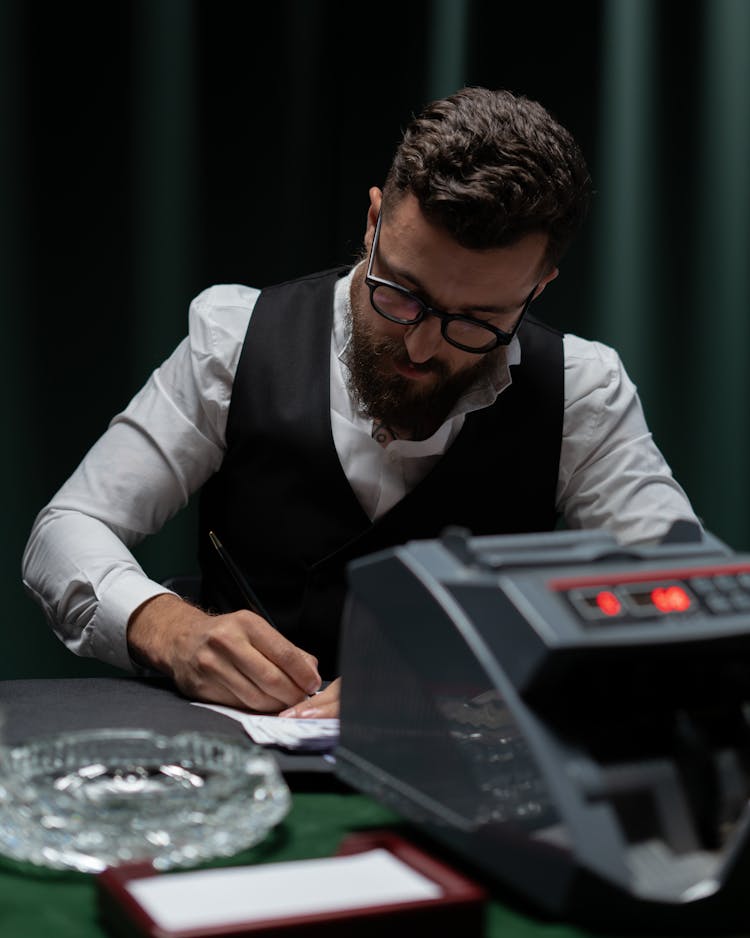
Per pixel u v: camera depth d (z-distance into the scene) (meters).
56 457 3.31
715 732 0.86
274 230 3.60
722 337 3.64
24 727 1.18
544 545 0.92
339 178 3.73
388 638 0.94
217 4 3.44
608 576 0.87
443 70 3.68
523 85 3.65
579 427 2.05
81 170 3.30
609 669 0.86
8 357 3.24
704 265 3.62
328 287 2.02
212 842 0.89
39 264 3.26
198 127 3.44
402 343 1.72
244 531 2.00
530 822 0.81
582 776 0.80
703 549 0.96
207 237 3.49
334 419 1.94
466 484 1.96
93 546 1.76
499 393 1.96
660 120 3.60
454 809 0.88
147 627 1.59
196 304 2.03
